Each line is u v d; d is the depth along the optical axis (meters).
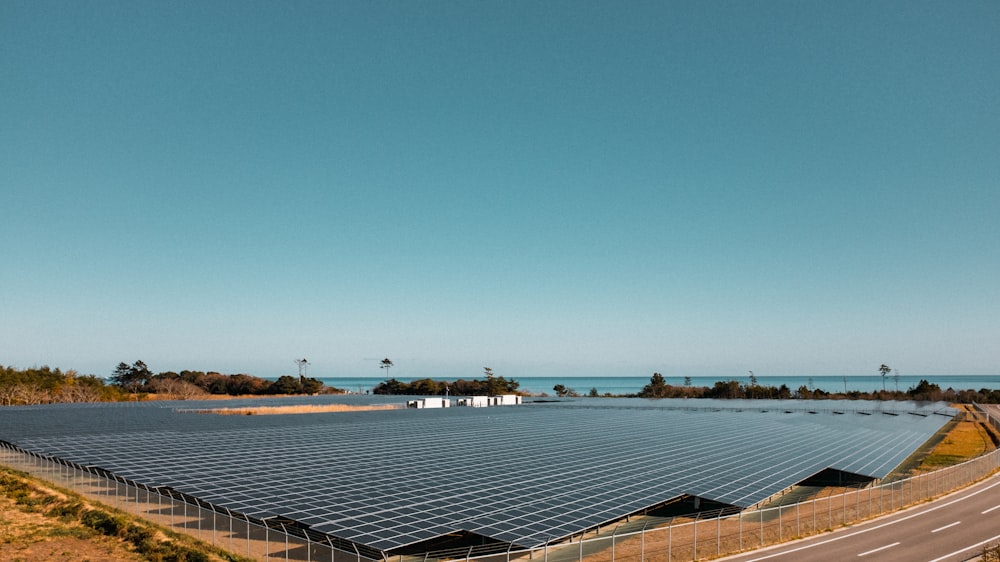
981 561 36.72
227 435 82.62
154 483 49.66
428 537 35.59
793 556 38.44
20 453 66.56
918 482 61.09
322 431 90.75
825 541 41.88
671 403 186.75
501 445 75.88
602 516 41.94
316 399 185.50
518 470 57.50
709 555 38.66
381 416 123.38
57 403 156.88
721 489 51.81
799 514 49.59
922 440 92.88
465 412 140.88
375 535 35.53
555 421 114.81
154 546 36.47
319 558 35.22
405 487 48.62
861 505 52.28
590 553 38.53
